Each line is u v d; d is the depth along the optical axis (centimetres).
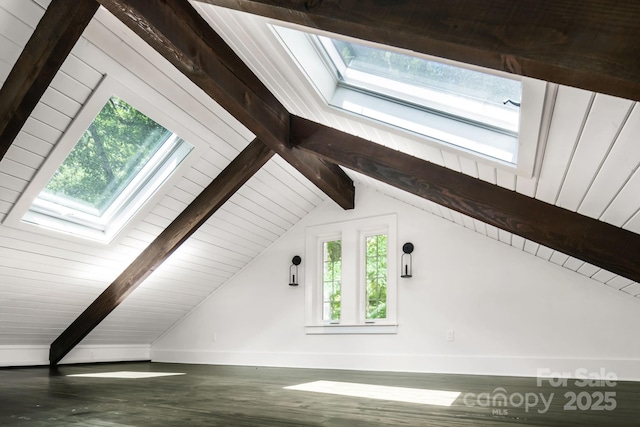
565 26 115
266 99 347
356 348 504
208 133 381
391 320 491
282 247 572
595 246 267
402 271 495
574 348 410
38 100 270
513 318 437
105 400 273
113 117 345
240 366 543
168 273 520
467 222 441
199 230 489
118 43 286
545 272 431
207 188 438
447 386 342
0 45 253
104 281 477
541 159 223
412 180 327
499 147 247
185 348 611
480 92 233
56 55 254
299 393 304
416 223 498
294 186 505
